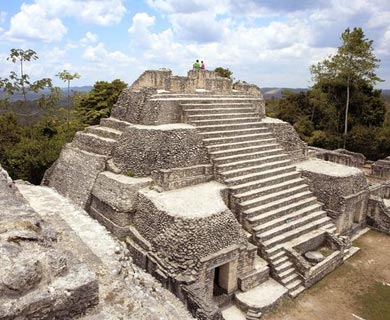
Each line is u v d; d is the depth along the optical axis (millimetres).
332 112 32750
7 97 26578
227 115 17703
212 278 11070
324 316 11344
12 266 4812
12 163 22172
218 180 14773
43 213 10352
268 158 16781
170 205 12156
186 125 15766
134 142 14688
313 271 12992
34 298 4691
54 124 29688
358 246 16375
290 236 13914
